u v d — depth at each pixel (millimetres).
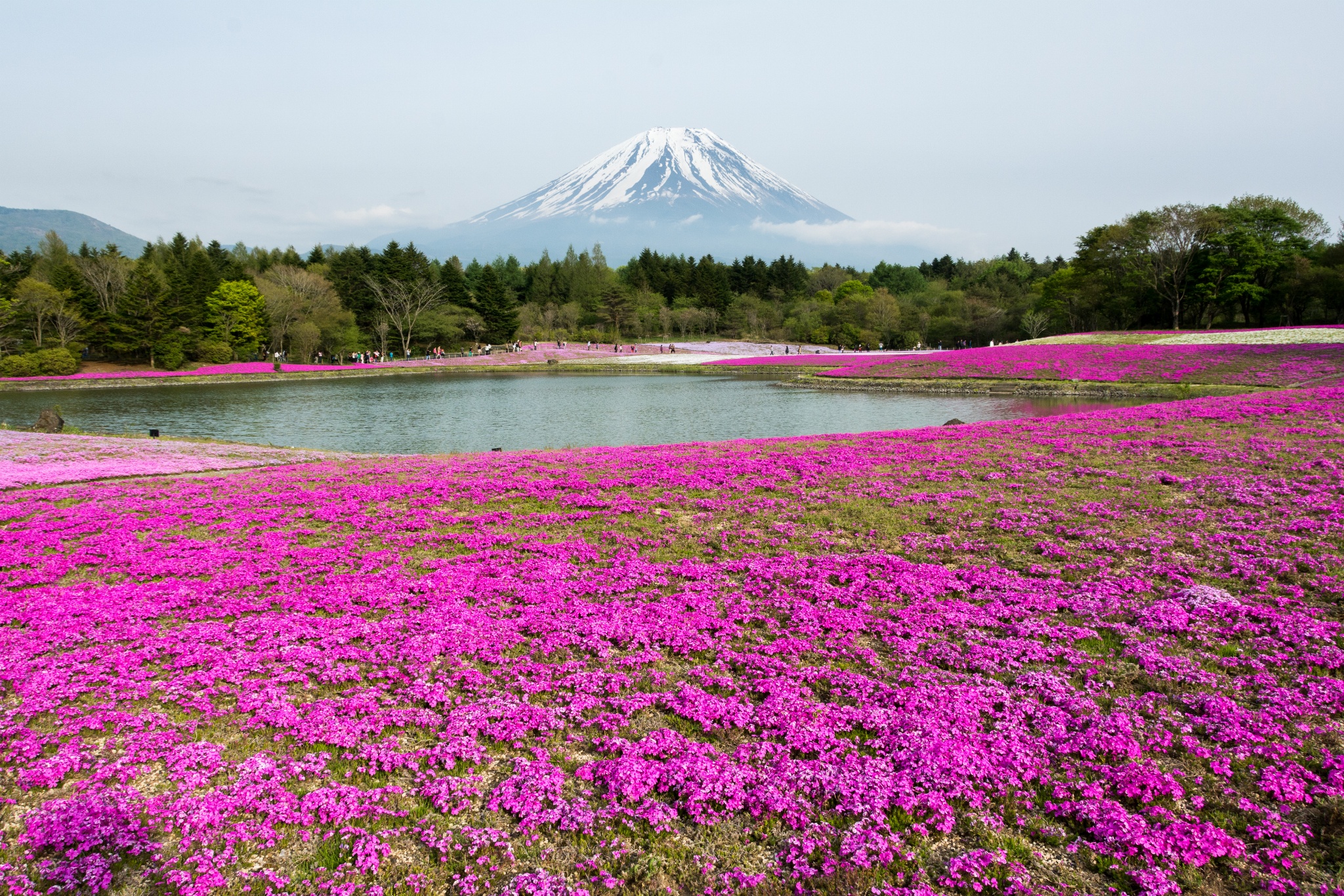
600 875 5336
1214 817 5672
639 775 6332
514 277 160000
